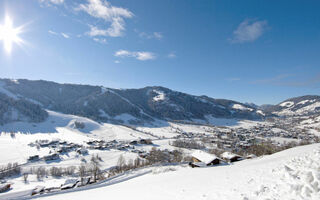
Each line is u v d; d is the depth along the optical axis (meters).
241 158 52.62
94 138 150.12
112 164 73.94
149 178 31.84
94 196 19.52
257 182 11.72
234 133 189.75
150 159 76.69
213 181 16.08
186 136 175.12
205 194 11.89
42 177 59.66
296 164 12.76
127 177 40.19
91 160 76.88
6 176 60.47
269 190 9.20
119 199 15.46
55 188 45.66
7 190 47.88
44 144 108.94
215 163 43.00
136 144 122.31
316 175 8.10
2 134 132.38
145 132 194.88
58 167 70.94
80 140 138.50
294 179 9.21
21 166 71.94
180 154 88.25
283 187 8.88
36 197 25.53
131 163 65.75
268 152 84.06
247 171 17.84
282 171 12.41
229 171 21.06
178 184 17.77
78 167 71.31
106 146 109.75
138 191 17.55
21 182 55.03
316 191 7.32
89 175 60.31
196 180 18.42
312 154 13.46
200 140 147.62
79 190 29.47
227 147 114.94
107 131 180.12
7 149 94.62
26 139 125.69
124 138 157.38
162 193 14.84
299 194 7.69
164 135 183.62
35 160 80.50
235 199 9.45
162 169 40.97
